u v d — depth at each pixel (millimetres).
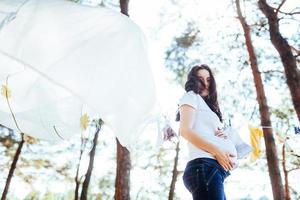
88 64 2115
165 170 13922
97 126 2910
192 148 2051
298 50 9203
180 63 11164
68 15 2223
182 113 2100
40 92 2664
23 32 2068
